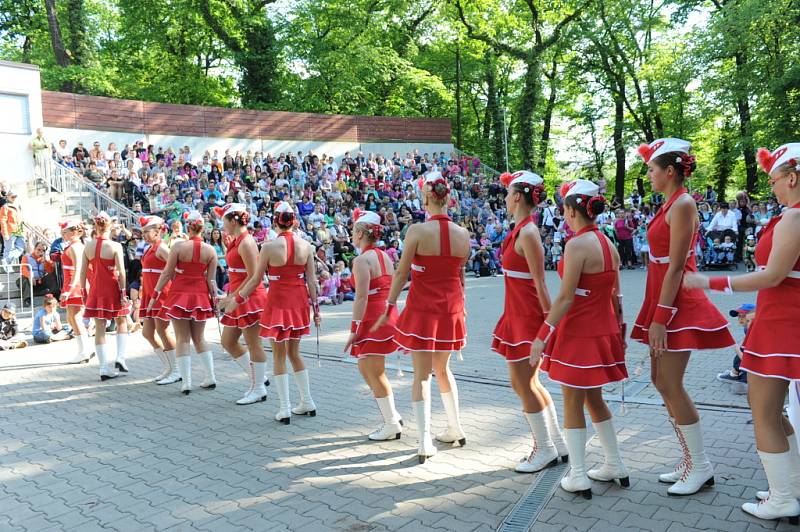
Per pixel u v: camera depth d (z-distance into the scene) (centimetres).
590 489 380
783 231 304
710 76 2388
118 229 1402
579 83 3212
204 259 683
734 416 517
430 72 3541
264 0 2973
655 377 375
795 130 2122
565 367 372
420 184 466
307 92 3070
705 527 333
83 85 2886
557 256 1945
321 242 1742
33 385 731
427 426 457
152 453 495
